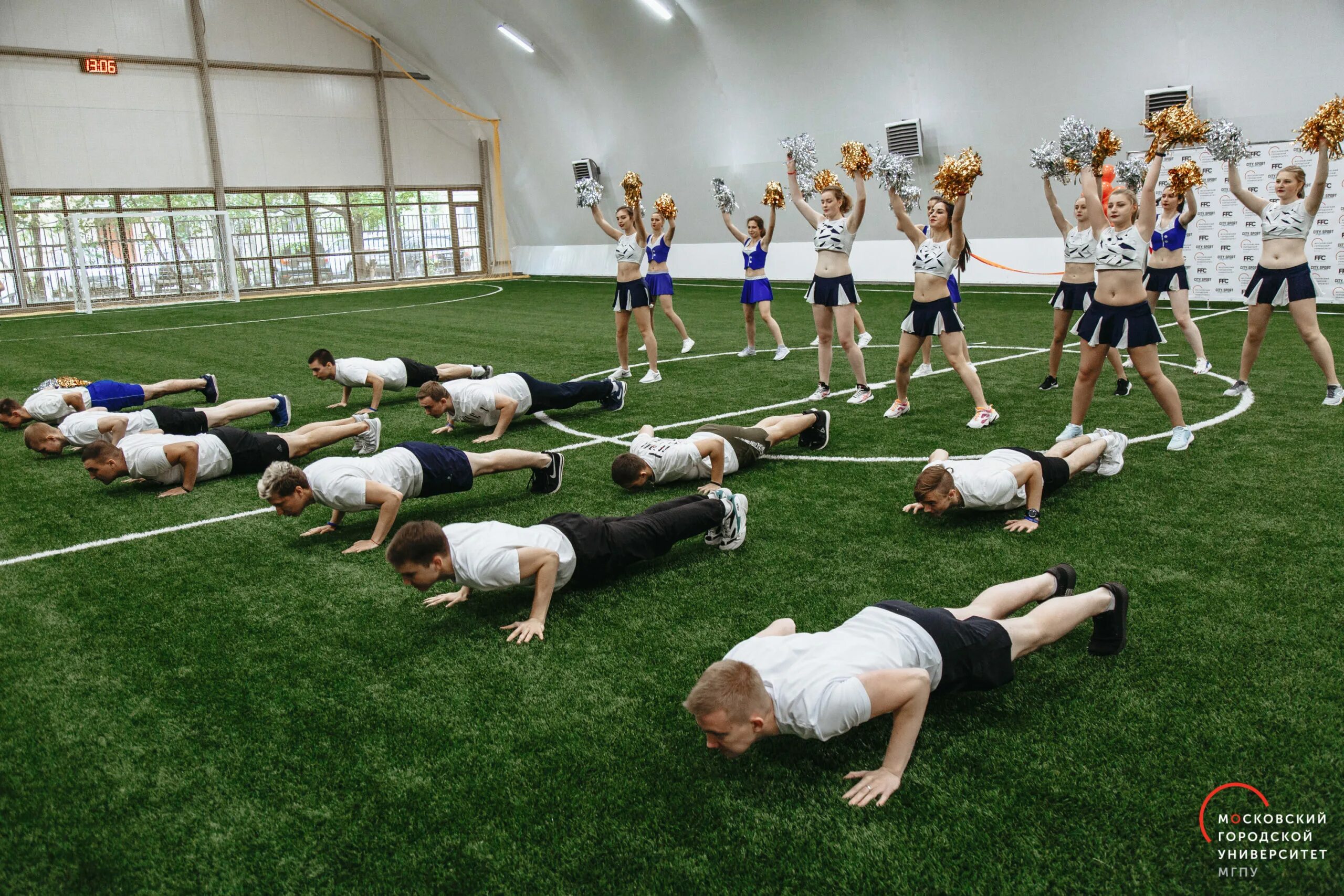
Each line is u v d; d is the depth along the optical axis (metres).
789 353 9.31
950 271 5.70
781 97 17.11
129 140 19.88
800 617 3.18
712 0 16.42
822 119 16.84
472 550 3.11
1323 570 3.37
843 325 6.45
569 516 3.43
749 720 2.14
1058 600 2.70
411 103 24.03
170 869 2.07
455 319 14.11
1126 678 2.70
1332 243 11.81
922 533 3.94
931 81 14.89
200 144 20.83
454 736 2.56
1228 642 2.87
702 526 3.67
